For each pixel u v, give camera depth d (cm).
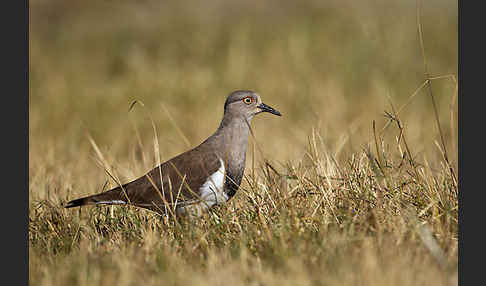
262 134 2184
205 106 2605
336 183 1294
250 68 2916
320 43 3083
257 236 1146
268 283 966
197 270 1046
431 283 939
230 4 4281
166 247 1139
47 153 1980
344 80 2736
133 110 2606
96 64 3275
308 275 987
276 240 1105
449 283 947
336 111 2402
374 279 939
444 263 995
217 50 3259
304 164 1531
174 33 3531
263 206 1252
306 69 2844
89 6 4069
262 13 4088
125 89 2797
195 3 4331
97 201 1355
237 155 1390
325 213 1196
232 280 980
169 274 1026
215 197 1355
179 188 1337
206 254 1126
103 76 3131
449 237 1081
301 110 2494
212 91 2730
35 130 2373
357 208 1201
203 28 3547
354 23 3281
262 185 1307
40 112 2542
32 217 1398
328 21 3388
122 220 1349
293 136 2119
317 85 2650
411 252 1036
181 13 4022
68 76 3041
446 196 1188
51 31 3834
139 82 2842
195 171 1357
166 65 3097
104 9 4047
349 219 1149
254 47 3189
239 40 3262
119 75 3147
